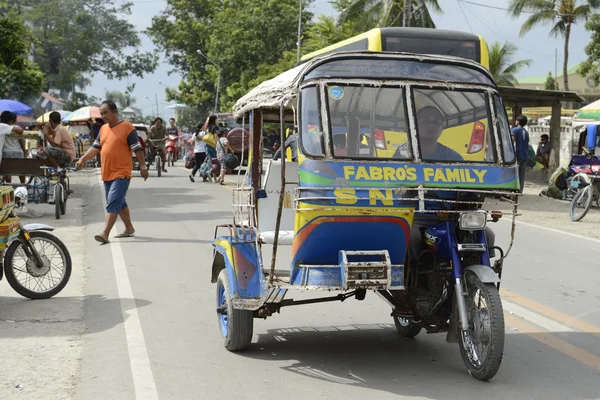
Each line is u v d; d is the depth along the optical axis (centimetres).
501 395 537
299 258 568
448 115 582
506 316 775
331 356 632
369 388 550
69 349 637
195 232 1298
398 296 605
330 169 551
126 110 5178
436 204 578
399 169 558
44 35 5944
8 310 770
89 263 1015
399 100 577
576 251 1184
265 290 591
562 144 3169
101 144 1170
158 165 2606
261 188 750
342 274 551
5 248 789
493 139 583
